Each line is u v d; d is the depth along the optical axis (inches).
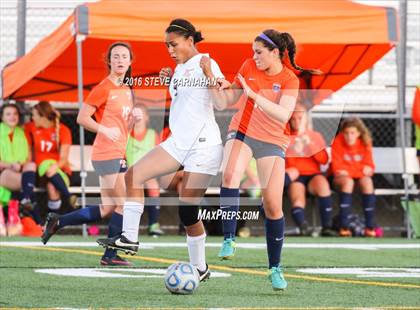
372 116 1406.3
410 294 666.8
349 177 1293.1
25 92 1434.5
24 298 621.6
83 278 742.5
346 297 646.5
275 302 614.9
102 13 1147.3
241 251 1007.0
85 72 1437.0
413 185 1366.9
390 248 1091.3
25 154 1247.5
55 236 1221.1
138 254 964.0
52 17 1470.2
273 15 1183.6
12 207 1238.3
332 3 1218.0
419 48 1470.2
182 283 644.7
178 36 636.1
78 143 1439.5
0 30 1449.3
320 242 1167.0
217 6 1196.5
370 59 1336.1
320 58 1334.9
